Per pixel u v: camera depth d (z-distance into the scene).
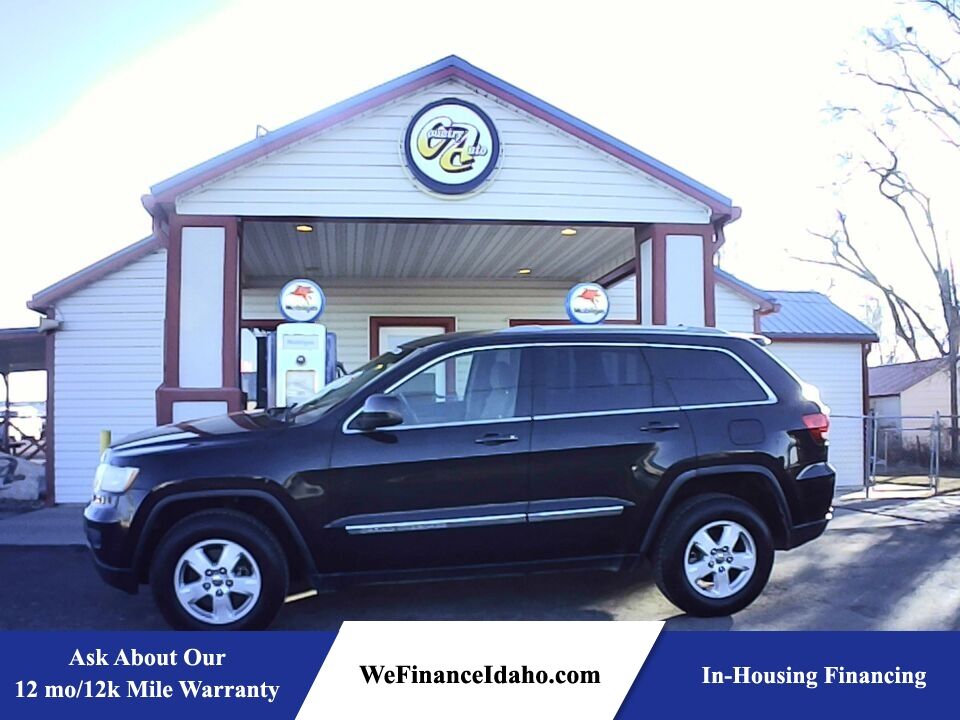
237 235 9.02
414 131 9.16
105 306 12.81
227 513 5.25
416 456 5.32
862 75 25.05
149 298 12.86
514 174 9.41
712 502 5.69
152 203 8.83
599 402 5.67
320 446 5.27
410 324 14.77
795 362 17.80
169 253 8.87
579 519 5.47
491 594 6.29
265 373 11.07
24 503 12.59
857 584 6.69
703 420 5.75
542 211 9.42
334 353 9.67
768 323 18.25
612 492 5.53
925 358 33.50
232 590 5.16
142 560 5.21
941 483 15.95
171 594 5.11
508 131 9.41
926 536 8.97
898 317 33.25
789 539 5.85
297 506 5.18
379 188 9.17
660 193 9.62
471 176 9.23
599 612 5.84
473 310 14.86
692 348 5.95
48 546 8.47
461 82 9.30
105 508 5.24
